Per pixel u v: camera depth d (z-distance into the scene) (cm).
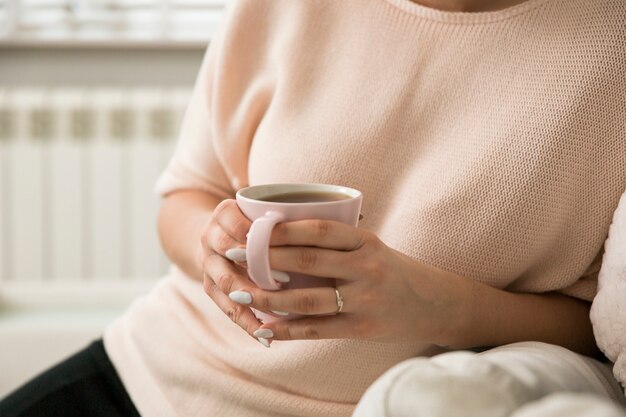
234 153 107
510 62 89
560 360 74
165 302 111
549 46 88
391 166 93
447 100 91
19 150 203
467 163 88
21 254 209
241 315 76
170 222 108
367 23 97
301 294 69
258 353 95
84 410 105
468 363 62
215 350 98
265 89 103
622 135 86
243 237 71
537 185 86
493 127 88
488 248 88
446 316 83
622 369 78
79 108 202
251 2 104
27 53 220
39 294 205
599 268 92
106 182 206
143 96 205
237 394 95
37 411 104
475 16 91
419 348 90
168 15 223
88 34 218
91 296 206
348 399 92
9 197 205
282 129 98
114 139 204
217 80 107
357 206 70
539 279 92
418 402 57
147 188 207
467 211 88
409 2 94
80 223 208
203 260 77
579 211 88
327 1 99
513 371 65
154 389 102
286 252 67
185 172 112
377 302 74
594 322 83
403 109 93
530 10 89
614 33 86
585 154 86
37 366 183
